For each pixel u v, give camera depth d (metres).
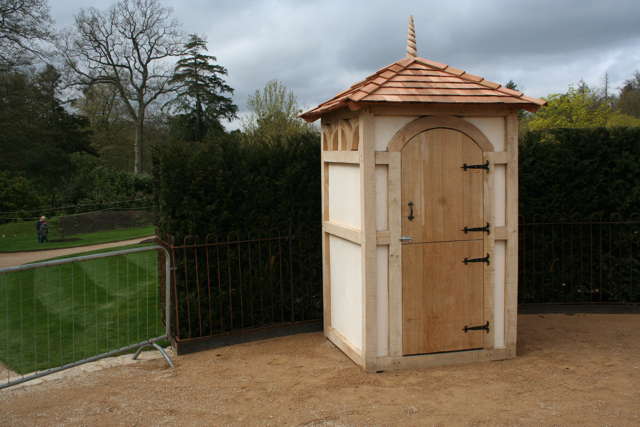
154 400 4.94
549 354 5.91
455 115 5.46
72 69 31.69
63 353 6.55
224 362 5.98
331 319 6.67
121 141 36.66
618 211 7.71
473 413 4.46
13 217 26.11
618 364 5.57
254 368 5.75
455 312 5.59
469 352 5.64
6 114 30.06
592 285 7.81
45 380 5.51
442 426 4.25
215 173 6.70
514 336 5.75
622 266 7.76
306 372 5.56
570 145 7.73
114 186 28.48
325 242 6.62
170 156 6.55
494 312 5.69
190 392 5.11
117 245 19.06
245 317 6.96
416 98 5.19
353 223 5.81
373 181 5.30
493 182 5.57
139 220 25.34
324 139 6.60
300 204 7.13
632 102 32.56
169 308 6.38
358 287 5.72
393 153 5.33
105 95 35.28
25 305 9.14
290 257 7.09
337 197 6.27
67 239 21.58
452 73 5.86
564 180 7.75
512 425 4.23
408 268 5.45
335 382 5.24
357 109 5.21
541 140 7.98
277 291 7.17
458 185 5.49
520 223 7.75
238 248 6.73
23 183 27.53
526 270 7.87
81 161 35.06
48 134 33.69
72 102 33.97
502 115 5.54
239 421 4.46
